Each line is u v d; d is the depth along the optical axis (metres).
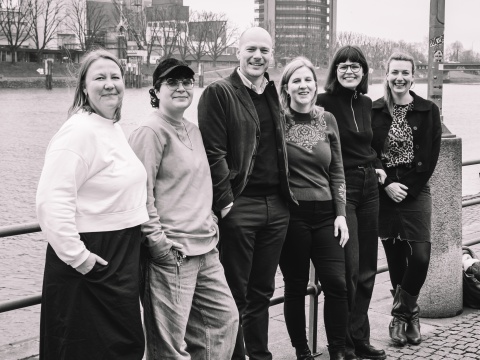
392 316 5.45
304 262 4.41
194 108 39.97
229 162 3.99
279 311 5.88
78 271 3.04
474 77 99.25
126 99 54.50
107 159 3.16
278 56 94.81
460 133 32.09
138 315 3.21
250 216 4.03
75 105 3.27
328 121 4.43
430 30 5.89
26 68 79.62
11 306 3.70
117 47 82.50
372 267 4.71
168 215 3.54
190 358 3.63
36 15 80.25
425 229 4.96
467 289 5.76
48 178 3.03
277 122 4.10
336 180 4.41
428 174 4.94
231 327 3.73
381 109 5.05
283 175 4.11
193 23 92.25
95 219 3.12
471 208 11.74
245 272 4.05
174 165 3.57
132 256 3.22
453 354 4.78
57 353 3.09
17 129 34.53
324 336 5.18
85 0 85.44
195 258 3.61
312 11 116.69
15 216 13.83
